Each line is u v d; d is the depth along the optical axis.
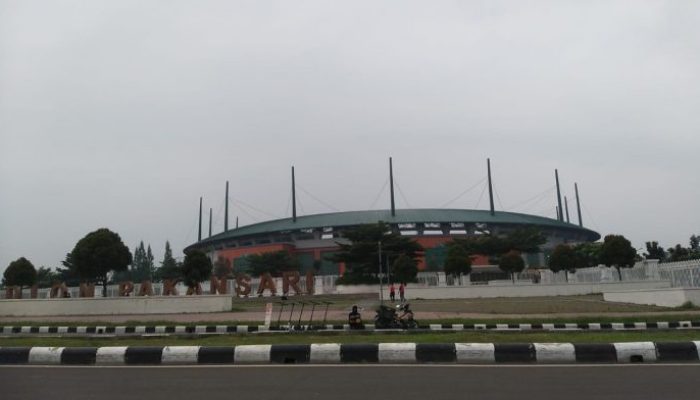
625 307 26.89
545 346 9.49
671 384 7.28
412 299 40.84
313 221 91.12
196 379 8.06
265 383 7.68
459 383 7.52
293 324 18.59
